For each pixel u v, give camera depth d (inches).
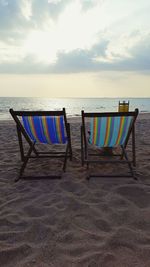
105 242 58.8
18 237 62.1
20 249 56.9
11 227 67.2
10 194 91.1
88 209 77.2
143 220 69.6
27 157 115.4
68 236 61.8
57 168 124.1
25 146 181.2
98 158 141.4
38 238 61.4
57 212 75.5
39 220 70.7
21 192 92.9
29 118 109.4
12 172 118.9
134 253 54.3
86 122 389.7
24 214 74.7
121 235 61.7
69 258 53.1
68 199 85.3
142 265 50.2
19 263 51.9
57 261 52.2
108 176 106.2
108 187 95.9
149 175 110.0
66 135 120.6
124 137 113.4
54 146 181.8
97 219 70.6
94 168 122.1
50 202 83.1
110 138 113.7
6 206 80.7
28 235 62.9
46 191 93.3
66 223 68.6
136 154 150.3
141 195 87.7
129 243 58.2
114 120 105.7
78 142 196.2
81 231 64.1
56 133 115.2
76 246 57.5
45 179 107.0
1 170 122.3
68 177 109.0
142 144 183.5
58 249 56.5
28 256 54.3
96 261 51.8
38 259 53.1
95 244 58.1
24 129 113.1
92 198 85.7
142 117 508.4
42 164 132.0
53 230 65.0
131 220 69.7
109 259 52.3
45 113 106.7
